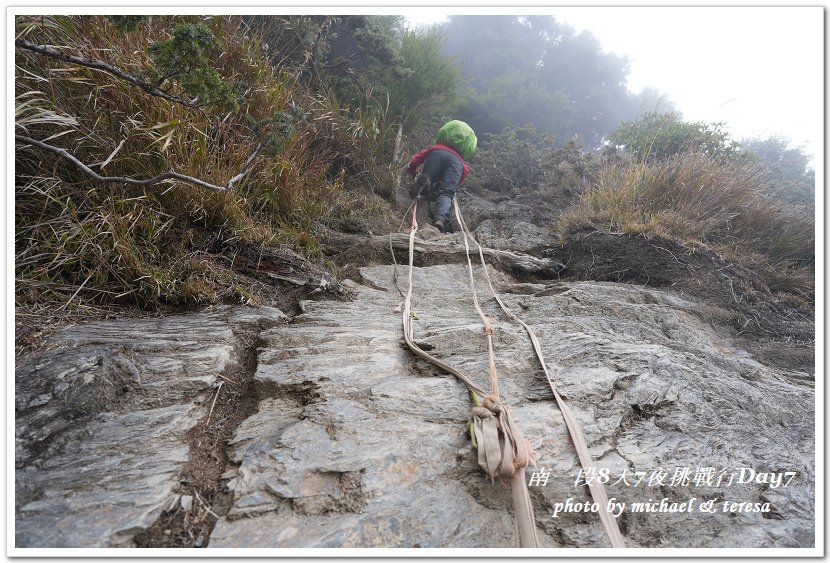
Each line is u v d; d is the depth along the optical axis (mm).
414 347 1838
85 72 2100
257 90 3047
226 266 2354
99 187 2037
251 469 1237
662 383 1772
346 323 2127
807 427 1753
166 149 2168
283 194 3047
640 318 2510
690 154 4180
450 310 2533
